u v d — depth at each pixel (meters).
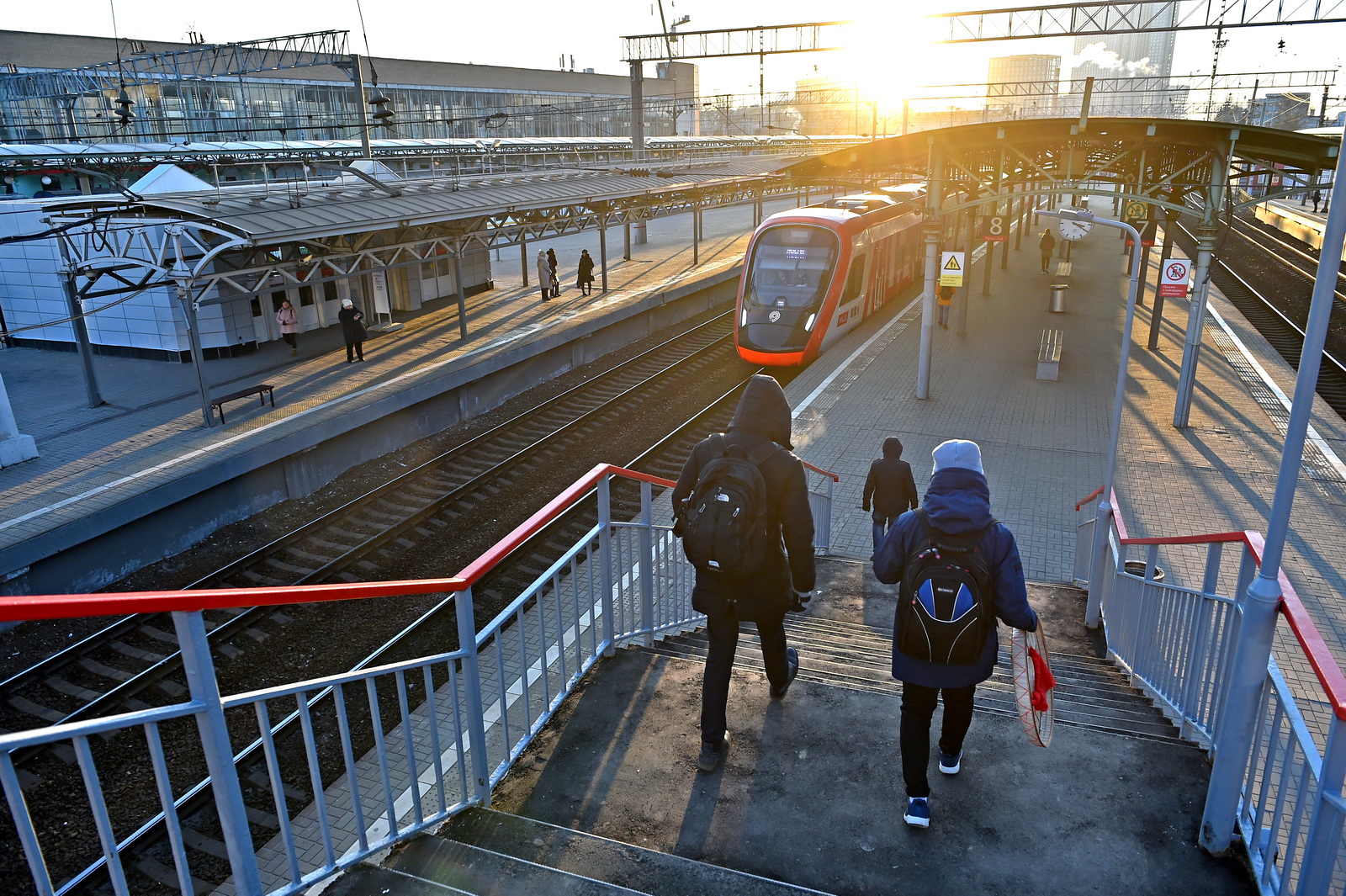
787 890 3.08
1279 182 57.09
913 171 19.64
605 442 16.27
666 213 29.53
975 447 3.39
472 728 3.58
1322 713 7.12
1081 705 5.09
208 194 17.72
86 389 17.39
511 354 19.33
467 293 27.83
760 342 18.94
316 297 22.77
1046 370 18.19
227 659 9.38
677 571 6.05
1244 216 58.12
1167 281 15.13
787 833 3.55
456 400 17.92
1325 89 33.41
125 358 20.56
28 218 20.75
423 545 12.22
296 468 14.31
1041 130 14.70
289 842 2.70
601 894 2.93
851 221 20.33
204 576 11.20
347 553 11.68
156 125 41.44
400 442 16.58
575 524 12.81
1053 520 11.97
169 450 13.92
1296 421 2.88
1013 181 20.17
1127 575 6.48
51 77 39.44
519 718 7.35
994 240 22.95
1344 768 2.60
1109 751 4.04
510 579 11.20
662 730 4.21
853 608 8.77
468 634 3.48
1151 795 3.73
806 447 15.01
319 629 9.92
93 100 39.38
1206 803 3.59
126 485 12.38
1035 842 3.46
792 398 17.66
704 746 3.89
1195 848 3.41
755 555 3.53
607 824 3.61
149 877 6.38
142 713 2.12
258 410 15.93
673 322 26.89
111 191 27.02
